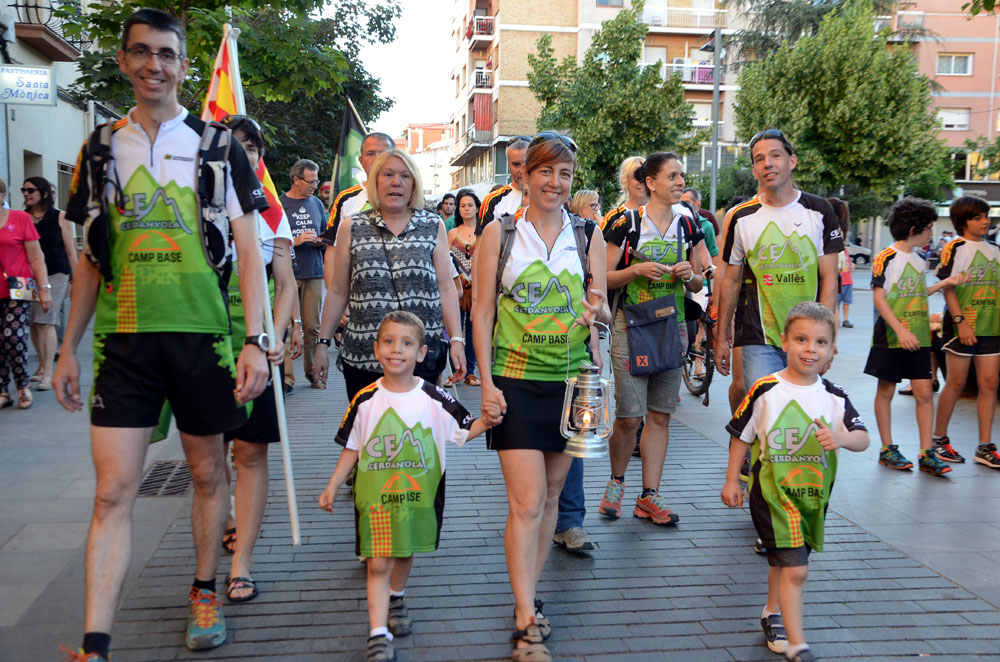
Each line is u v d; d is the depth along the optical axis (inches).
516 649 126.7
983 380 240.2
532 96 1614.2
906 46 1112.8
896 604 148.4
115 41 383.6
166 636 132.6
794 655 125.8
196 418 120.3
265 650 129.1
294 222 341.1
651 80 861.2
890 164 1091.3
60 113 587.5
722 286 185.5
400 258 163.6
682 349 186.9
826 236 175.0
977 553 173.2
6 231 293.4
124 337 115.0
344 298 172.1
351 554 168.7
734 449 135.0
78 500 200.2
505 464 132.0
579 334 134.5
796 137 1094.4
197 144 117.8
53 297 335.6
